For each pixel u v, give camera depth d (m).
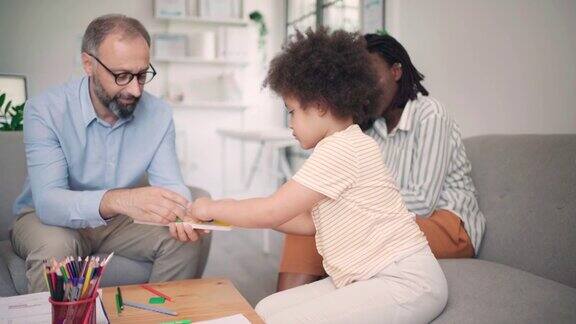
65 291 0.84
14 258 1.58
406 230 1.20
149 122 1.78
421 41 2.81
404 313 1.09
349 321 1.05
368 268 1.15
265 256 3.32
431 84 2.79
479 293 1.24
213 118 5.06
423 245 1.21
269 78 1.26
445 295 1.16
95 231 1.66
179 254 1.59
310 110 1.19
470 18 2.65
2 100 2.40
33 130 1.57
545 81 2.51
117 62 1.48
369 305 1.07
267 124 5.20
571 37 2.45
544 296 1.22
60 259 1.35
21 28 4.46
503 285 1.29
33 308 1.00
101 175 1.71
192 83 4.96
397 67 1.71
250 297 2.46
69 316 0.84
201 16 4.78
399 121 1.72
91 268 0.88
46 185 1.53
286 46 1.27
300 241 1.52
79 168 1.67
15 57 4.46
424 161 1.61
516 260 1.54
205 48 4.75
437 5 2.74
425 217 1.59
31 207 1.73
